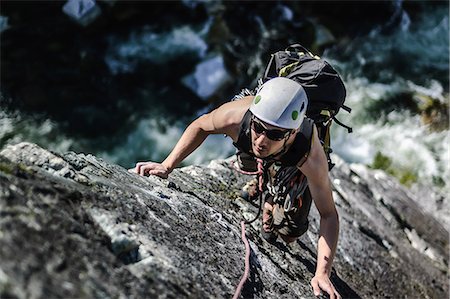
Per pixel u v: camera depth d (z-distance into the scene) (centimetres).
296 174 401
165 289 285
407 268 572
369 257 541
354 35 1237
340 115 1087
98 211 302
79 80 1098
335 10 1259
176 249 323
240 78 1150
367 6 1270
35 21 1159
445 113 1098
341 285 467
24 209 266
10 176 283
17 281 230
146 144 1051
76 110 1061
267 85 349
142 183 385
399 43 1236
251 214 469
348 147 1047
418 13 1288
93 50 1141
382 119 1088
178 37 1180
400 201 709
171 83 1121
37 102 1056
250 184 489
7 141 997
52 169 326
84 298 244
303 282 418
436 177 997
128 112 1077
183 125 1078
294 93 345
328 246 382
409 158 1023
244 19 1220
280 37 1202
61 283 242
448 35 1255
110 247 291
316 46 1214
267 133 342
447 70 1191
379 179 749
